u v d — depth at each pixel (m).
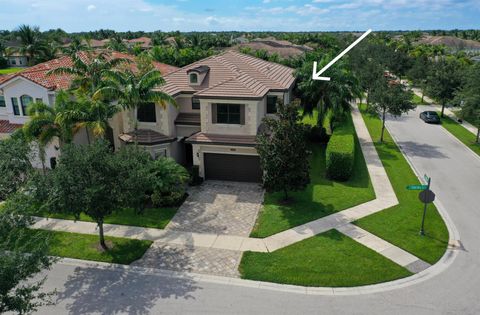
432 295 14.72
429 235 18.92
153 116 26.86
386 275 15.82
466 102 33.75
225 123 25.67
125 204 17.19
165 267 16.75
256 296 14.80
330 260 16.89
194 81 28.11
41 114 24.30
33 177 16.62
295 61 50.31
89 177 16.22
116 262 17.16
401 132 38.62
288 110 21.28
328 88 32.31
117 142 28.62
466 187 24.88
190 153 29.39
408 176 26.66
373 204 22.34
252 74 30.05
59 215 21.62
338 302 14.41
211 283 15.62
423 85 52.41
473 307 14.07
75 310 14.20
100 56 28.86
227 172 26.17
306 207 21.97
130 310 14.14
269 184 21.61
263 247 18.11
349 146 26.69
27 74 28.33
